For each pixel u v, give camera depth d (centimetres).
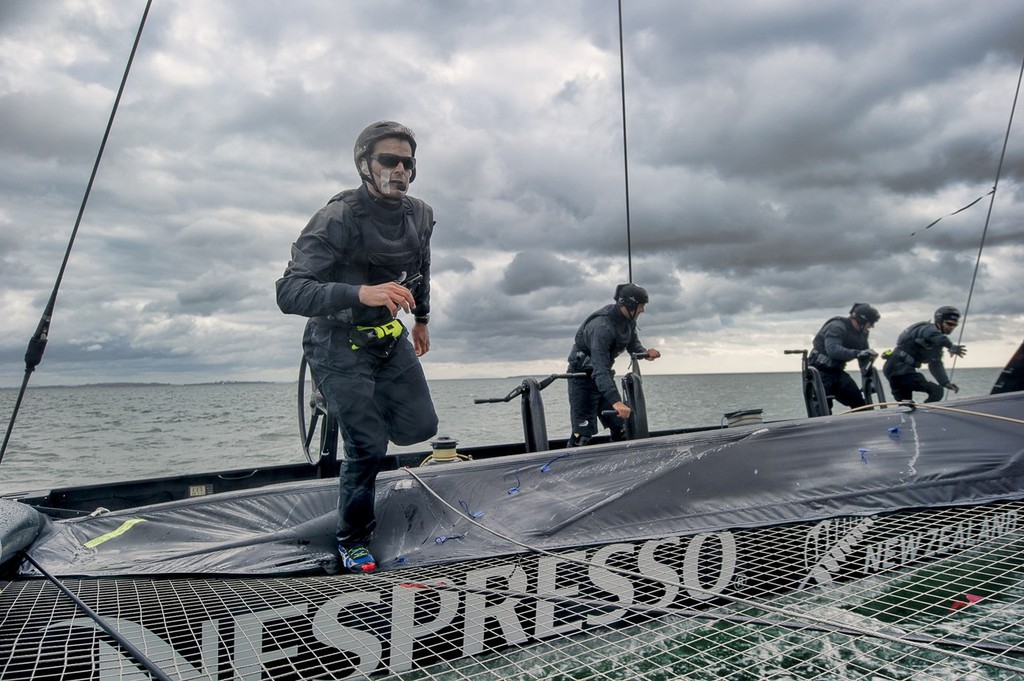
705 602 191
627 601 212
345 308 244
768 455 302
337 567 263
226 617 187
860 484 288
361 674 168
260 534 283
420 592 205
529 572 232
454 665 176
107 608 194
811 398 532
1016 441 306
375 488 292
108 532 291
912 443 311
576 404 534
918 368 761
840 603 197
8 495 381
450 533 277
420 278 288
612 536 263
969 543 240
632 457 309
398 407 279
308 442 310
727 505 280
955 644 156
